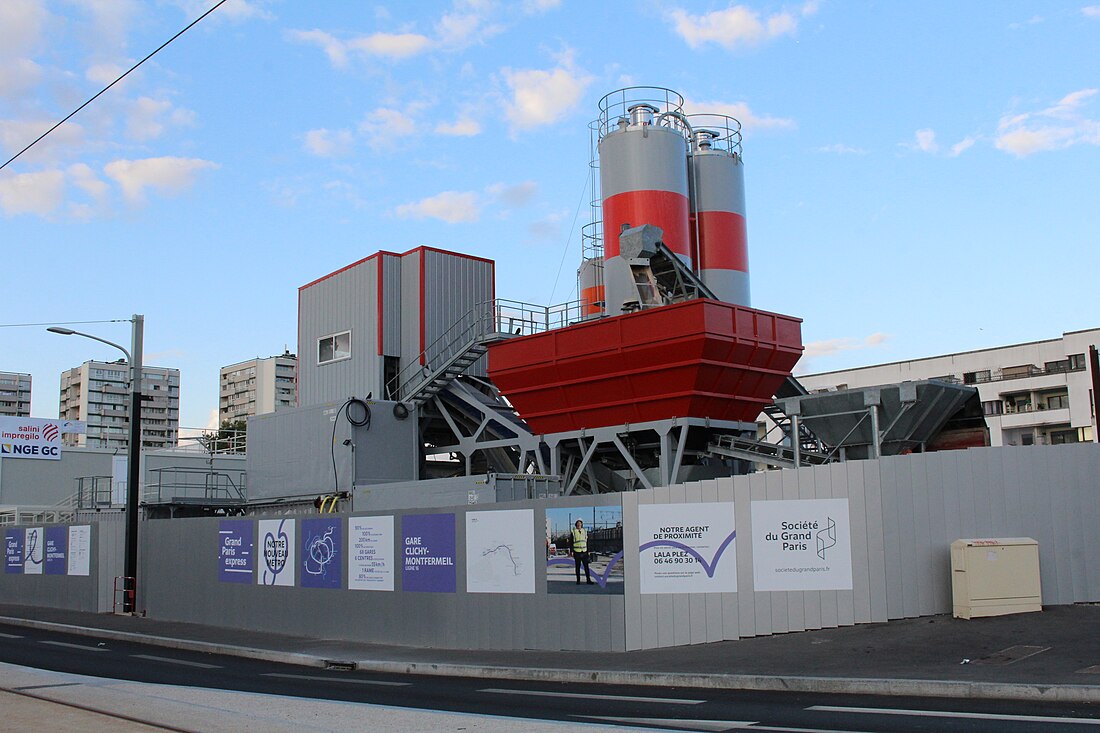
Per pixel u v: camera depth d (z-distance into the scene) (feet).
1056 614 53.31
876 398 78.89
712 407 86.84
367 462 106.52
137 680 54.54
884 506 56.49
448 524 67.77
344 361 119.34
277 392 589.73
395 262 117.29
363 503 94.73
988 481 57.26
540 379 93.91
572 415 93.50
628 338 85.97
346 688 50.29
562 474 100.48
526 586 63.21
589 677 51.49
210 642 74.90
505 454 112.27
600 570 60.44
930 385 80.53
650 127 120.67
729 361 84.43
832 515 56.54
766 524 57.36
